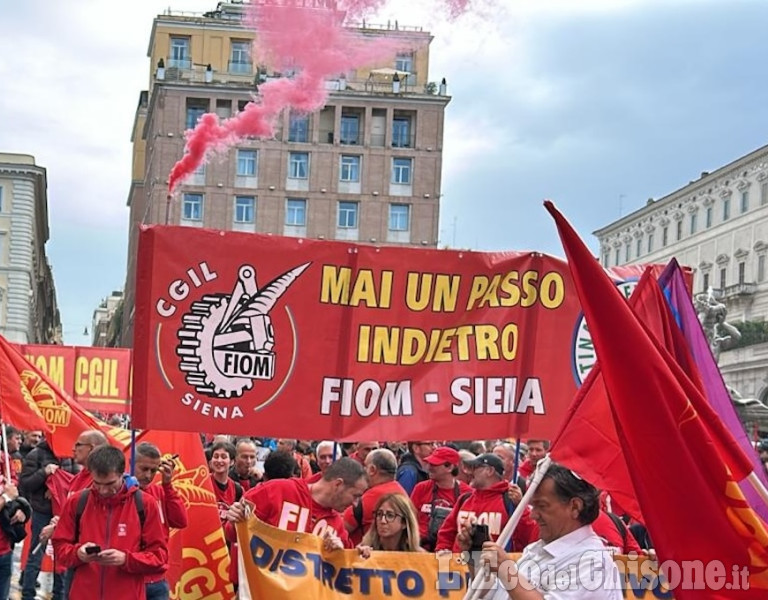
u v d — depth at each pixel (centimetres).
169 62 6109
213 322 716
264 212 5825
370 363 737
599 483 510
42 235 9238
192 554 834
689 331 631
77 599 691
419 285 745
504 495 780
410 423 739
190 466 847
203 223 5775
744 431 621
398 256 743
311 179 5856
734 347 6338
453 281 750
